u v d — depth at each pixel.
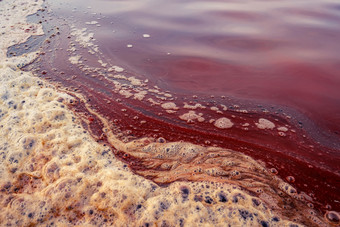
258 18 6.04
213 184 2.34
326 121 3.18
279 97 3.61
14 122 2.86
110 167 2.47
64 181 2.21
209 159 2.65
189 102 3.60
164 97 3.71
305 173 2.49
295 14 6.24
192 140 2.92
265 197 2.22
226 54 4.64
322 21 5.79
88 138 2.84
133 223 1.95
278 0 7.35
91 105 3.47
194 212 2.04
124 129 3.07
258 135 3.01
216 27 5.65
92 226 1.93
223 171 2.50
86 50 4.91
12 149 2.54
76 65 4.42
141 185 2.30
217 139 2.95
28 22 6.03
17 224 1.95
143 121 3.23
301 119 3.24
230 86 3.88
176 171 2.51
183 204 2.11
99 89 3.83
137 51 4.86
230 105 3.54
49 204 2.07
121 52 4.85
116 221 1.96
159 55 4.71
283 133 3.04
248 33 5.32
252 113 3.38
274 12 6.39
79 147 2.66
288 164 2.60
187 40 5.18
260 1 7.29
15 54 4.66
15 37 5.29
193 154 2.72
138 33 5.53
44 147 2.59
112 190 2.16
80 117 3.21
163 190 2.27
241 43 4.95
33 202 2.09
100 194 2.13
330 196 2.26
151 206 2.08
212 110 3.45
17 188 2.24
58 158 2.48
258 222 1.98
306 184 2.37
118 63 4.51
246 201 2.15
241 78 4.02
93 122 3.15
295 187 2.34
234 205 2.11
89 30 5.68
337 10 6.39
